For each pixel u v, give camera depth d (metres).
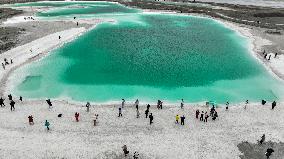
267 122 42.94
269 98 50.84
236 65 65.12
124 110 45.34
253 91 53.41
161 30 92.62
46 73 58.41
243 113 45.34
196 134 39.69
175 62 66.06
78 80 56.12
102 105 46.78
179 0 149.88
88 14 114.19
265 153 36.28
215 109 46.34
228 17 112.25
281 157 35.69
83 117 43.00
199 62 66.44
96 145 36.94
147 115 43.31
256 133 40.19
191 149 36.72
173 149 36.62
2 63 58.56
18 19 101.88
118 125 41.28
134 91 52.28
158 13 119.50
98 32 87.75
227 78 58.69
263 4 143.88
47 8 126.25
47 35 81.62
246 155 35.91
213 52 73.06
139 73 59.88
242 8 129.00
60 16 108.88
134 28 93.94
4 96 48.56
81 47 73.81
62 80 55.84
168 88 53.84
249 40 82.88
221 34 89.25
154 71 60.97
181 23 102.81
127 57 68.25
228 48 76.19
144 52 71.88
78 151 35.75
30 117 40.06
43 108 45.28
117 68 62.00
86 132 39.44
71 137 38.28
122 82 55.81
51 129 39.75
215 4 139.62
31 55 66.56
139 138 38.56
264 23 102.75
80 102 47.72
